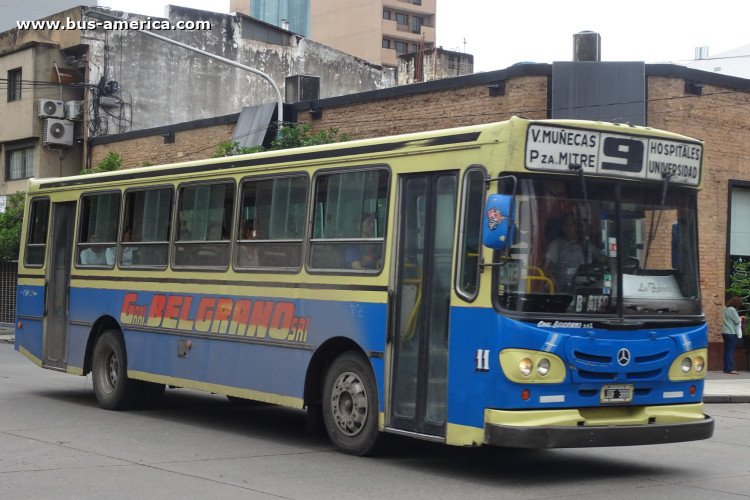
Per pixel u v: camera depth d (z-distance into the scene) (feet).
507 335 24.52
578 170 25.67
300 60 128.77
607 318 25.58
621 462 29.91
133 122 113.39
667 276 27.12
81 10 111.24
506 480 26.21
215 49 120.47
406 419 27.40
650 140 27.04
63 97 112.98
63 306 44.73
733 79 64.90
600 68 61.00
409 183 28.17
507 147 25.05
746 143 66.23
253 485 24.90
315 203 31.40
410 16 311.88
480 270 25.23
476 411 24.98
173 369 37.24
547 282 25.04
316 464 28.22
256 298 33.32
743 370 67.46
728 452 32.42
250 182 34.40
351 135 75.72
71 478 25.63
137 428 35.78
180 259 37.40
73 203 44.70
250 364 33.32
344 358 29.94
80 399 45.24
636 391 26.07
